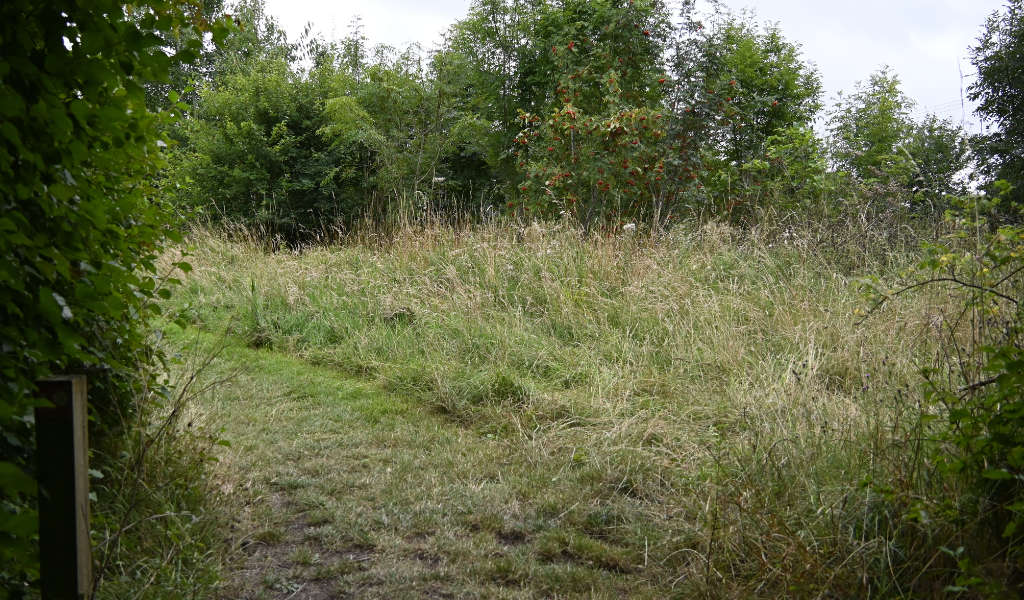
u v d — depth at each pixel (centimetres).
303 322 730
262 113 1633
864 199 878
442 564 301
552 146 1068
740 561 289
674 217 956
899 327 515
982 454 241
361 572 290
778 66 1802
